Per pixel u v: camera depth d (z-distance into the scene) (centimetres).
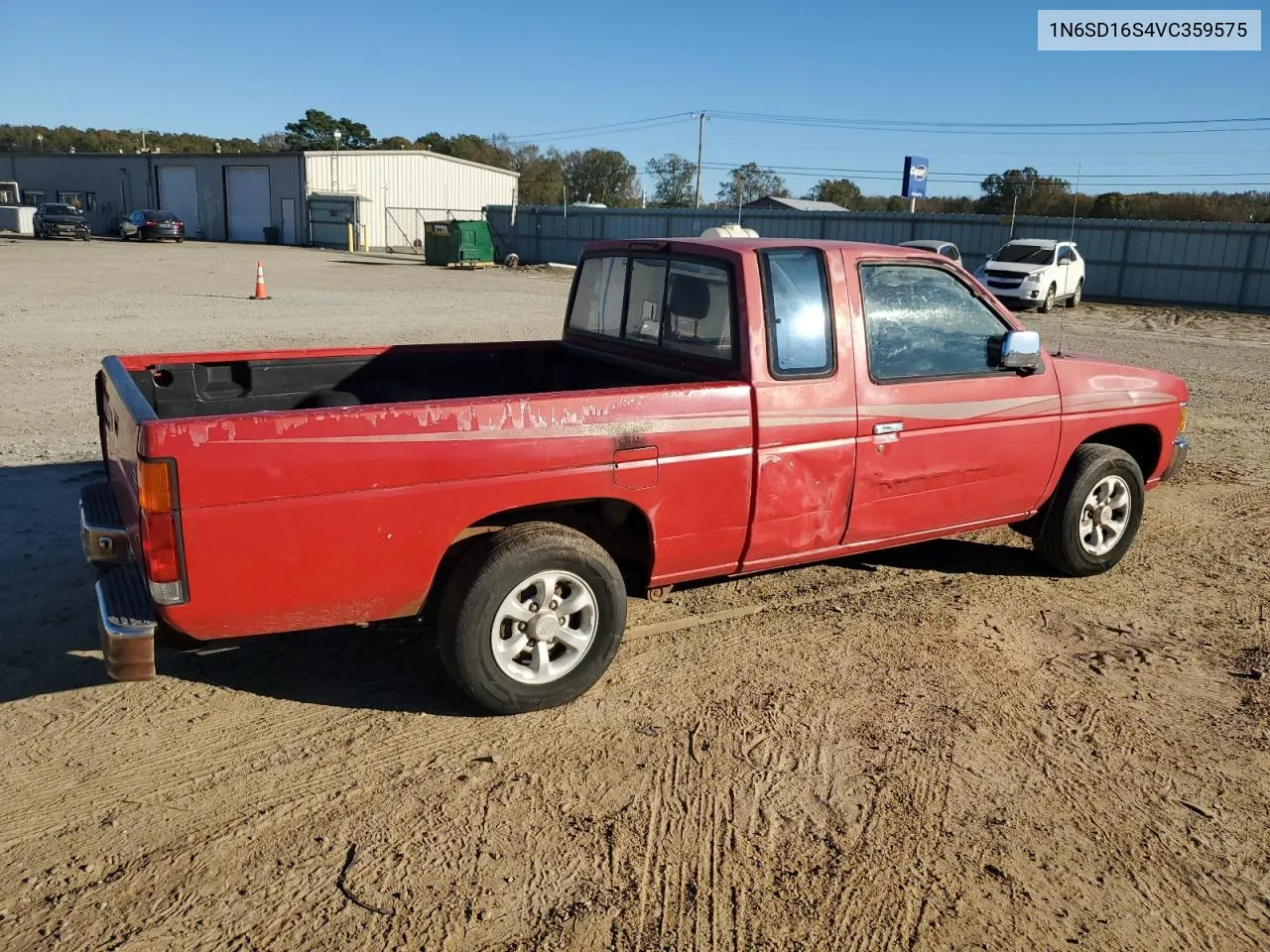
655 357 473
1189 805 340
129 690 398
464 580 361
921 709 400
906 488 466
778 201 6681
